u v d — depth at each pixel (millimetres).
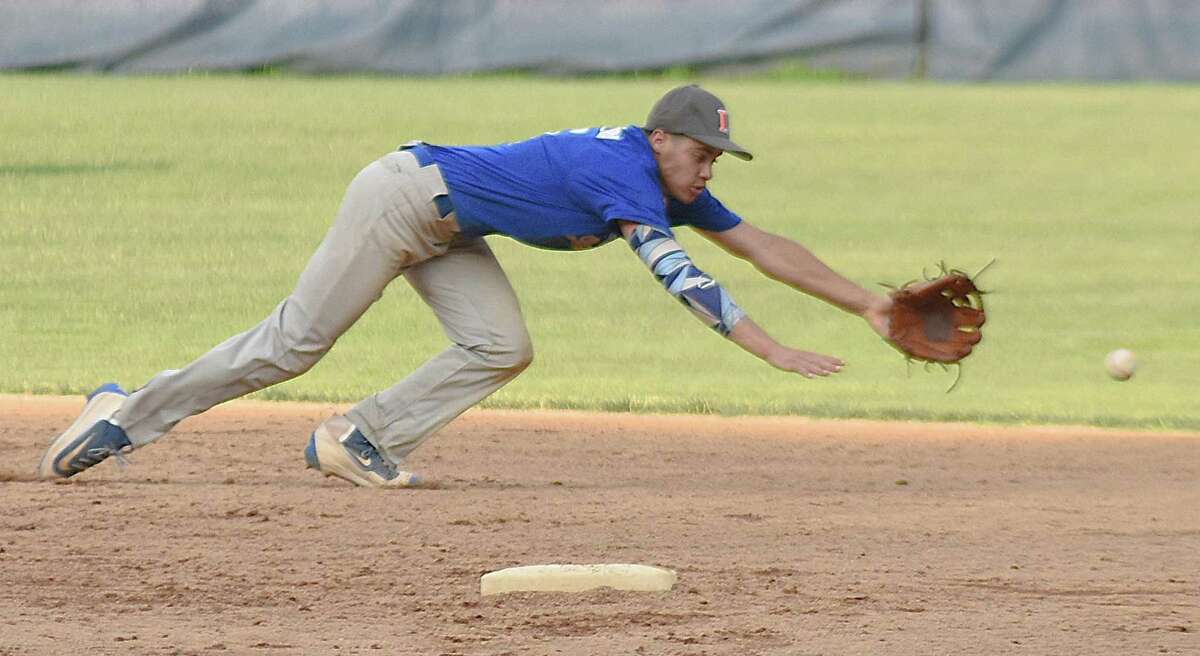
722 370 30578
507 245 43406
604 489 20344
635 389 28281
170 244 41438
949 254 44094
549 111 66000
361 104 67250
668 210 18344
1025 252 44906
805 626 13883
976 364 32062
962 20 82938
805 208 51156
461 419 25266
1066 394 29094
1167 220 50438
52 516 17922
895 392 28984
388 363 29703
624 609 14383
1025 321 36281
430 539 17172
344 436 19734
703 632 13656
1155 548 17375
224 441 22891
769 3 81125
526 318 35031
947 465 22609
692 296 16250
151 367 28312
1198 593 15344
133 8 75000
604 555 16562
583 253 42750
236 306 34344
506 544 16984
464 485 20344
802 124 68250
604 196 17219
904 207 51719
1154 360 32531
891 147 63469
